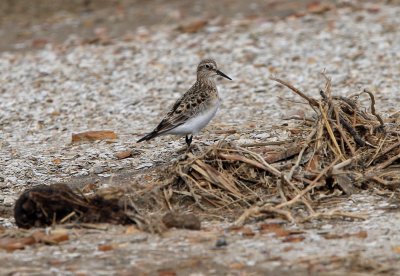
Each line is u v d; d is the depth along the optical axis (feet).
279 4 89.56
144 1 98.43
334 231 35.99
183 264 32.83
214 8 91.20
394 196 40.29
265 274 31.55
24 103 66.33
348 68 68.74
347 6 85.35
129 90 68.03
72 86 69.87
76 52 79.51
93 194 42.01
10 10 97.71
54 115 63.16
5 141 56.90
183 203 40.83
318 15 83.41
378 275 31.14
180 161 43.14
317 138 43.86
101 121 60.95
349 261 32.27
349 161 42.27
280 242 34.88
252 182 41.86
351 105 46.98
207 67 48.96
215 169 41.93
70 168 49.29
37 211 38.32
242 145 46.06
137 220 37.83
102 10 95.96
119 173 47.55
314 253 33.40
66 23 91.40
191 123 47.93
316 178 40.81
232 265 32.50
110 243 35.55
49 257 34.22
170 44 79.00
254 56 73.56
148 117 61.16
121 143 53.83
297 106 60.39
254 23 82.84
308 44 75.31
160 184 41.70
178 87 68.03
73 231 37.29
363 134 45.91
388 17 80.74
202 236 36.06
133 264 33.04
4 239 36.52
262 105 61.46
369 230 35.88
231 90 65.77
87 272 32.35
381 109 57.31
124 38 82.38
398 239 34.58
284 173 41.45
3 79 72.95
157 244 35.24
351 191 40.98
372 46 73.20
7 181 47.65
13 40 86.38
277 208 38.37
